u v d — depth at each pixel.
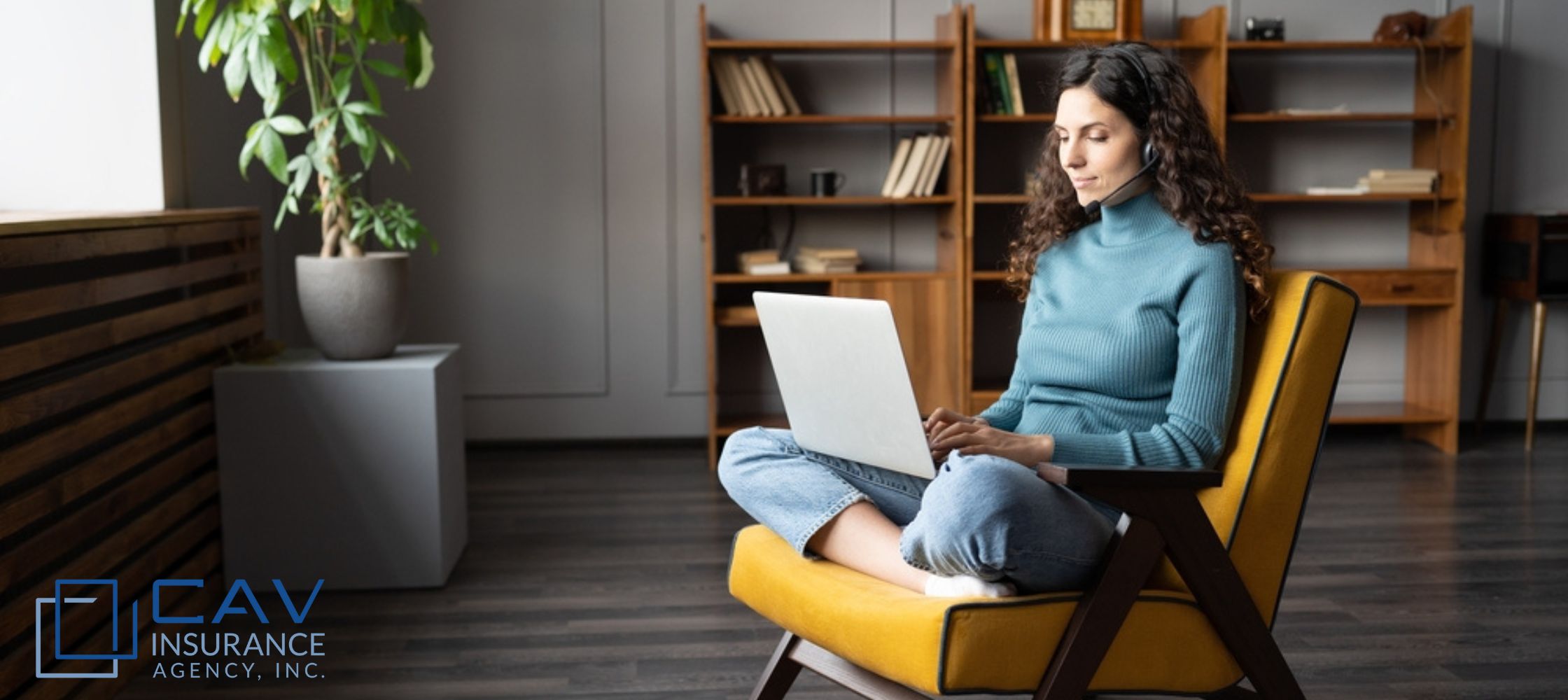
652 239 5.06
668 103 5.00
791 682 2.02
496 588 3.18
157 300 3.02
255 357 3.26
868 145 5.05
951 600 1.62
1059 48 4.90
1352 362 5.30
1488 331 5.25
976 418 1.85
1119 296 1.90
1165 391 1.88
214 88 3.88
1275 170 5.14
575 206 5.02
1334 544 3.54
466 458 4.90
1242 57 5.09
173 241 2.83
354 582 3.16
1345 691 2.44
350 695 2.46
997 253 5.15
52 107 3.18
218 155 3.92
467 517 3.79
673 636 2.80
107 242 2.48
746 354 5.15
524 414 5.10
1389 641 2.72
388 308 3.21
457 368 3.44
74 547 2.38
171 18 3.30
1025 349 2.05
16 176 3.19
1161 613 1.71
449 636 2.81
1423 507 3.97
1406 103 5.12
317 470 3.12
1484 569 3.28
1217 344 1.79
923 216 5.11
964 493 1.61
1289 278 1.84
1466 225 5.19
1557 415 5.30
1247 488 1.77
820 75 5.01
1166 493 1.66
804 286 5.10
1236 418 1.83
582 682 2.52
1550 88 5.16
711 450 4.74
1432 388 5.04
